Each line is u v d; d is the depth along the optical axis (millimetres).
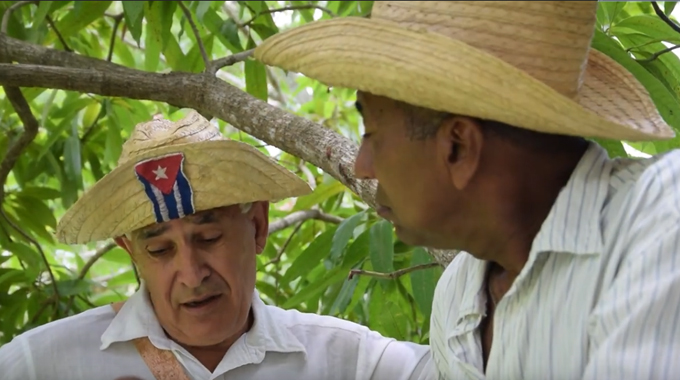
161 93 1684
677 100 1354
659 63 1379
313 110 2914
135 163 1040
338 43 742
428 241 809
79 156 2211
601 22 1430
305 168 2361
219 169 1050
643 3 1644
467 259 917
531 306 748
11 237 2236
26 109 1978
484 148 731
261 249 1182
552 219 728
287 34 796
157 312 1121
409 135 753
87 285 2041
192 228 1055
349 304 1747
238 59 1756
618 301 659
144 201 1049
